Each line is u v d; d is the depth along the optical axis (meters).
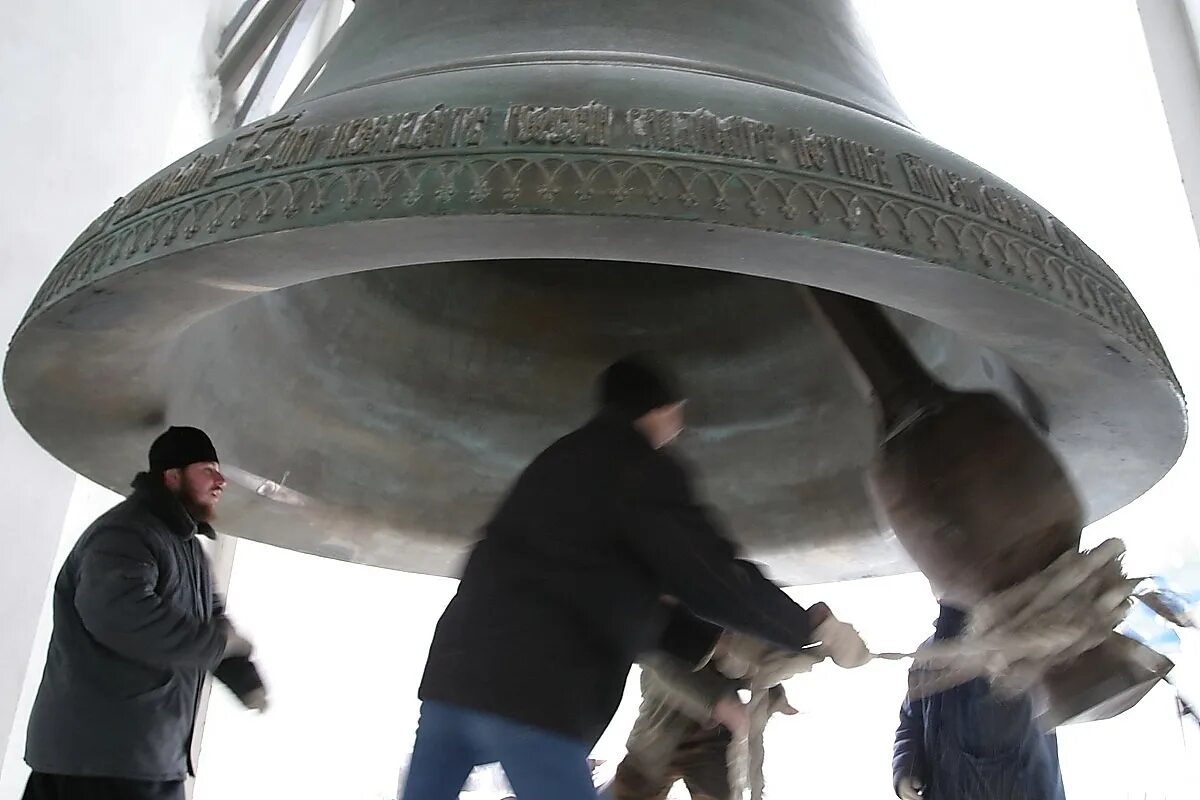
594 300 1.79
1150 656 1.23
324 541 1.68
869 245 0.79
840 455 1.61
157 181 0.97
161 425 1.33
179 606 1.91
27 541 2.45
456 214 0.77
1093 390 1.06
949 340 1.32
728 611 1.28
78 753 1.88
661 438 1.45
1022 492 1.25
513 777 1.27
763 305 1.72
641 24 1.11
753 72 1.05
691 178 0.79
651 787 1.51
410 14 1.21
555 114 0.83
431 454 1.68
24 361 1.09
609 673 1.31
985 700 1.49
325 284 1.54
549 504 1.32
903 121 1.17
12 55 2.51
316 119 0.91
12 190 2.45
